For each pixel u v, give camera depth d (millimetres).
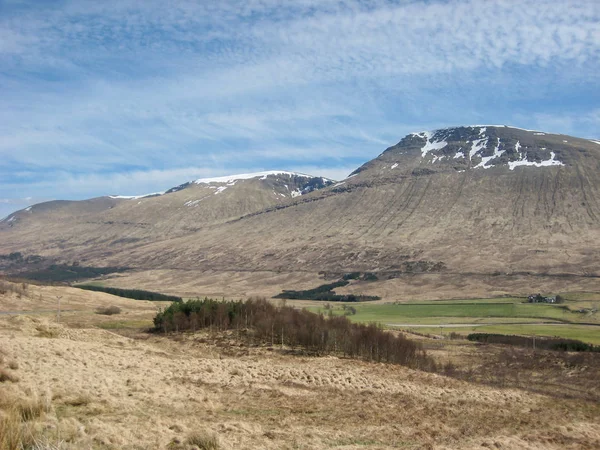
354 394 48750
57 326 70250
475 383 68062
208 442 23391
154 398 33938
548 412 50094
